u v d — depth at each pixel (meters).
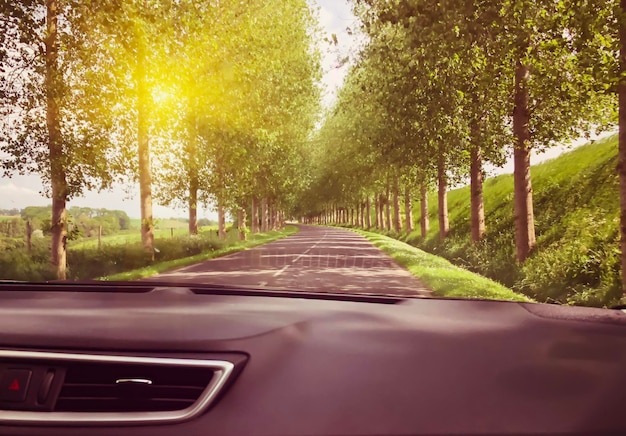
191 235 31.00
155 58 16.25
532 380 1.48
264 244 37.97
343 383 1.43
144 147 23.06
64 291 2.67
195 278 15.35
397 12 12.29
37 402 1.35
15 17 14.12
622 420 1.29
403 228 68.88
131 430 1.27
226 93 22.25
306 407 1.32
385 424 1.26
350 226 104.62
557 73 11.53
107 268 19.81
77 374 1.39
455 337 1.85
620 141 10.85
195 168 26.67
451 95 15.77
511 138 18.27
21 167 15.41
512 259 19.25
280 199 72.31
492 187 51.12
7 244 18.56
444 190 33.41
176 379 1.41
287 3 28.94
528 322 2.14
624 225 10.83
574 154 39.03
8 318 1.83
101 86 16.38
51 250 16.83
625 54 9.98
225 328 1.73
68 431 1.27
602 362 1.62
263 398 1.35
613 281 12.59
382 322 2.06
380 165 33.28
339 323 2.00
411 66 16.97
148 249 23.08
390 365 1.56
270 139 29.77
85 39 16.06
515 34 10.85
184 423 1.29
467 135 16.92
